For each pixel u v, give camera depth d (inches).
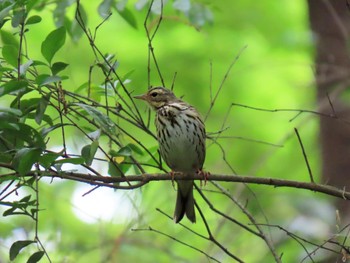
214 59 776.3
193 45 770.8
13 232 547.5
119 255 540.7
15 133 329.7
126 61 757.9
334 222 510.6
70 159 337.4
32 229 553.9
